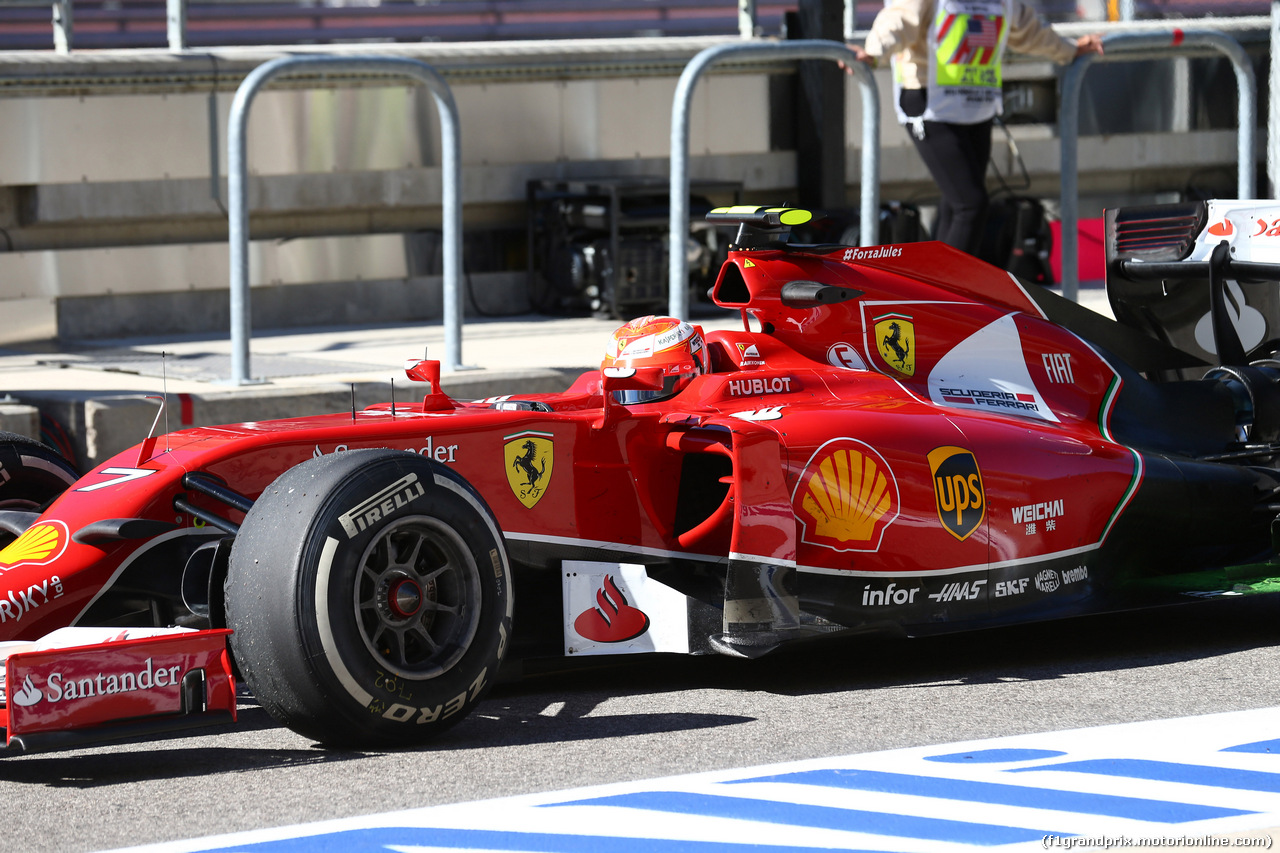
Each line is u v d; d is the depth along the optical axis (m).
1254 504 21.94
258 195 42.03
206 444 16.52
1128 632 20.80
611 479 17.77
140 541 15.91
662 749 14.74
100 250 40.03
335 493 14.17
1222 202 24.14
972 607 19.22
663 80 47.50
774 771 13.96
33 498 19.16
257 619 14.07
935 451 18.97
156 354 35.34
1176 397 22.92
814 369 20.03
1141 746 14.72
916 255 21.67
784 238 20.77
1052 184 52.81
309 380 29.69
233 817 12.77
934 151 34.56
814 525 18.05
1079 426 21.64
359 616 14.16
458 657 14.80
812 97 48.56
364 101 43.31
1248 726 15.44
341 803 13.11
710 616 17.31
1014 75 51.47
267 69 28.81
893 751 14.61
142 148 40.41
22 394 27.52
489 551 15.09
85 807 13.13
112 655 13.52
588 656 17.86
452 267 31.25
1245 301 24.33
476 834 12.27
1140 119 54.22
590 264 43.56
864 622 18.44
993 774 13.83
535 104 45.59
